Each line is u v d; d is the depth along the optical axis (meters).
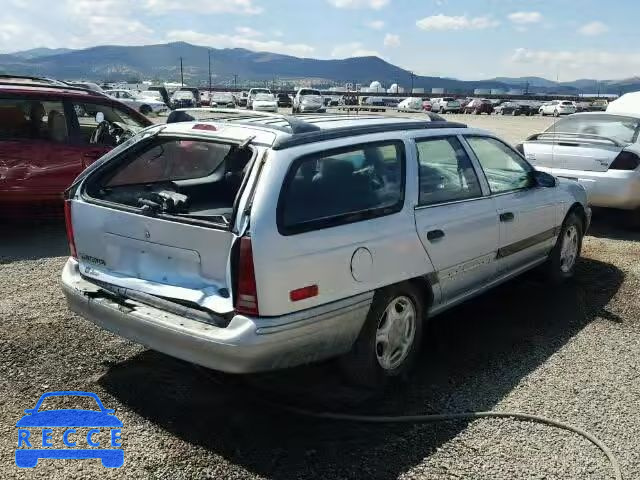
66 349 4.18
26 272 5.89
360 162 3.62
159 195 3.70
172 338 3.17
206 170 4.64
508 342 4.47
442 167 4.23
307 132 3.46
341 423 3.35
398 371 3.84
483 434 3.26
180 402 3.55
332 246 3.25
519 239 4.89
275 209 3.07
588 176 7.71
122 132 8.09
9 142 7.05
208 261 3.18
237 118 3.96
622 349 4.36
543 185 5.25
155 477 2.86
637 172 7.55
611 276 6.08
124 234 3.54
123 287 3.49
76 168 7.47
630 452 3.11
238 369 3.02
